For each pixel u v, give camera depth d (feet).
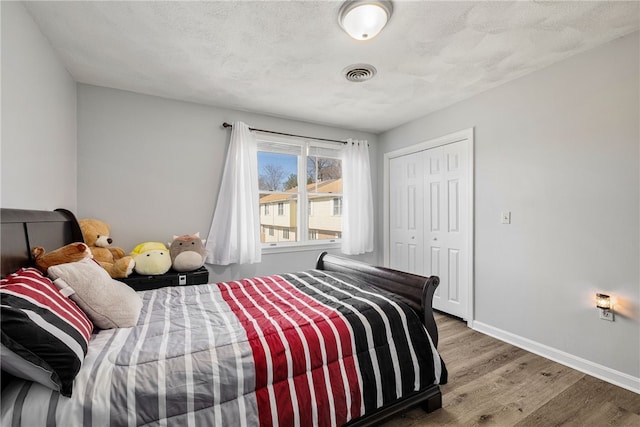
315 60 7.23
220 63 7.38
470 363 7.27
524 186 8.13
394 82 8.45
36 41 5.81
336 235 13.20
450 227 10.44
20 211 4.85
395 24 5.84
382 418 4.93
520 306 8.23
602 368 6.59
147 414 3.32
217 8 5.41
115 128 8.82
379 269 7.06
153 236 9.36
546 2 5.26
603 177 6.62
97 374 3.40
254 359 4.01
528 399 5.87
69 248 5.12
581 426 5.14
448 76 8.11
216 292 6.51
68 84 7.76
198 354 3.88
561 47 6.73
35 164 5.76
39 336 3.15
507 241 8.55
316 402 4.23
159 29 6.03
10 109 4.87
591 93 6.80
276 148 11.57
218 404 3.67
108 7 5.38
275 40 6.41
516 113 8.29
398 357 5.11
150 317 5.03
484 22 5.81
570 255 7.18
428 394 5.44
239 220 10.15
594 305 6.75
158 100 9.41
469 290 9.57
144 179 9.21
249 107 10.38
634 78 6.16
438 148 10.86
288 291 6.55
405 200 12.45
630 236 6.23
